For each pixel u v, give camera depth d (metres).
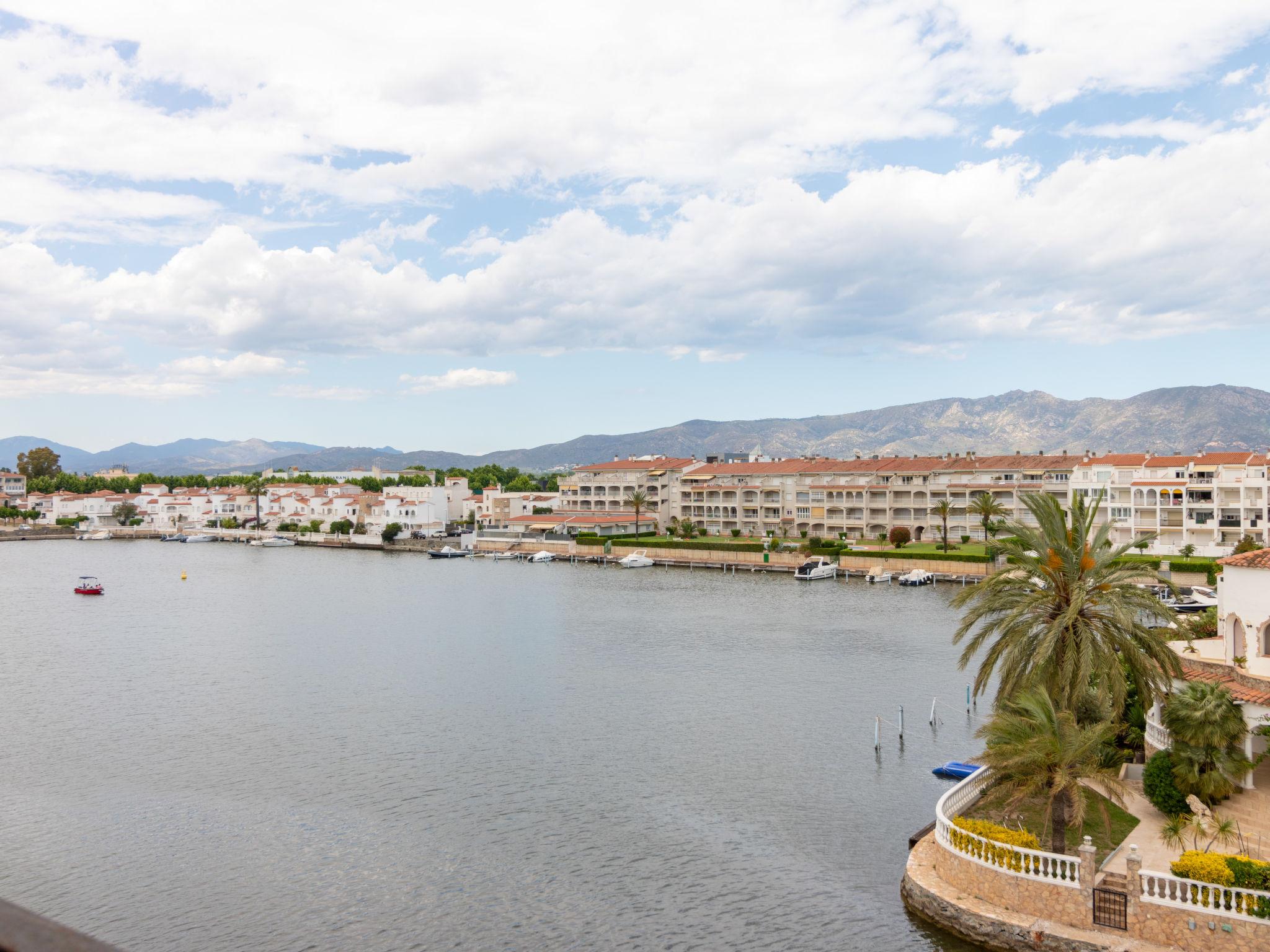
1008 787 40.00
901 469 195.12
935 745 65.88
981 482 183.88
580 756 64.25
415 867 46.97
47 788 58.16
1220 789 40.78
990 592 47.16
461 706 77.50
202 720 73.38
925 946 37.66
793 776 59.72
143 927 41.28
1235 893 31.52
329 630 115.75
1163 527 148.38
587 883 45.19
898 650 99.31
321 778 59.84
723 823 52.16
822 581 161.62
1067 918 34.53
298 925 41.47
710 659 95.94
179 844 49.84
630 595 147.00
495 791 57.34
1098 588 44.03
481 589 157.50
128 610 134.38
